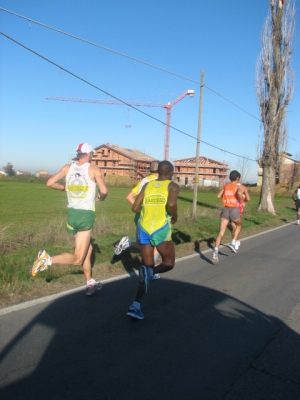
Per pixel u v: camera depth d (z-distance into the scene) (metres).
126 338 4.42
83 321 4.85
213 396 3.34
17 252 8.05
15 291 5.77
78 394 3.26
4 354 3.90
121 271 7.48
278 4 21.80
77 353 4.00
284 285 7.09
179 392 3.37
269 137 22.55
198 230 13.32
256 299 6.15
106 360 3.88
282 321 5.21
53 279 6.42
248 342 4.46
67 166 5.61
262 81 22.48
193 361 3.94
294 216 23.39
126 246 6.45
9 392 3.25
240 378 3.65
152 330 4.68
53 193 33.94
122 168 76.56
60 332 4.49
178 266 8.29
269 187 22.92
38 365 3.71
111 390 3.35
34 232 9.81
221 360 3.99
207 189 53.31
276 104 22.36
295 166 55.19
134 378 3.56
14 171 85.19
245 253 10.30
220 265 8.60
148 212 4.99
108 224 11.76
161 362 3.89
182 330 4.73
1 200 25.47
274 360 4.04
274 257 9.89
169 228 4.98
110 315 5.09
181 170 81.56
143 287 4.84
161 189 4.98
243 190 8.89
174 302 5.78
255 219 18.81
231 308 5.64
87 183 5.40
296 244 12.24
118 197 32.78
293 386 3.56
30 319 4.84
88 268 5.80
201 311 5.43
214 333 4.68
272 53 22.11
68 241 9.52
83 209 5.41
